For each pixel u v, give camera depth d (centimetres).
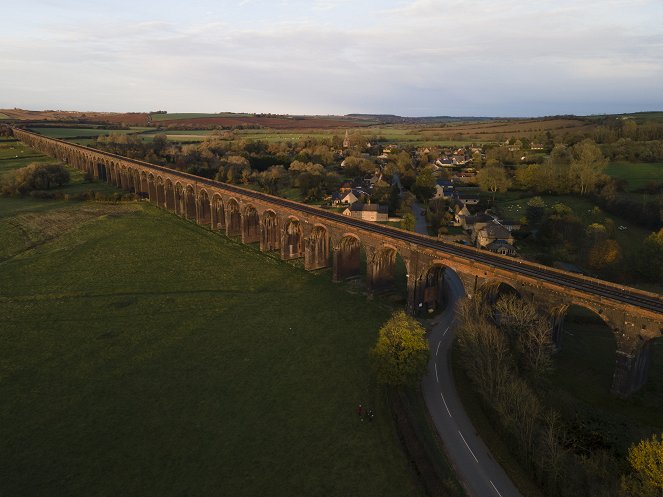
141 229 11012
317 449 4153
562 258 9381
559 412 4478
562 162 16825
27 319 6531
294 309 6962
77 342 5950
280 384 5112
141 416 4578
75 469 3916
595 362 5481
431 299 6906
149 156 18525
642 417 4459
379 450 4131
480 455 4050
